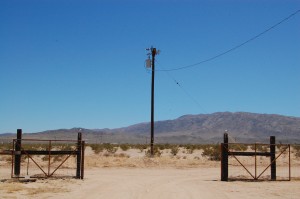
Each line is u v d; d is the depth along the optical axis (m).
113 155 50.41
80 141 26.56
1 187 20.72
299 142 184.25
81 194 19.38
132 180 26.89
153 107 48.78
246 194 20.70
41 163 38.66
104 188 21.94
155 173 33.47
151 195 19.33
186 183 25.58
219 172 35.38
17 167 25.94
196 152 65.06
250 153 28.30
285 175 32.69
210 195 19.88
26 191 19.83
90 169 36.03
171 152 60.16
